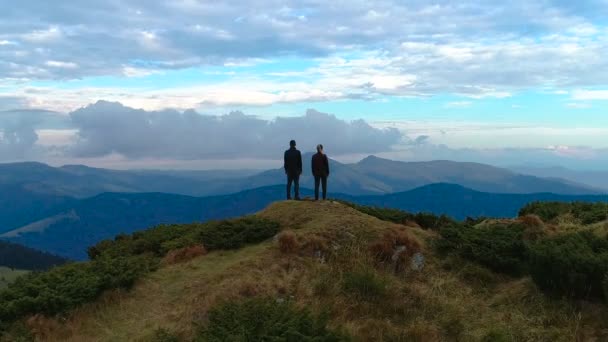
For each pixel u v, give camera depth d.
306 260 13.90
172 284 13.31
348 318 11.02
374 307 11.59
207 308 11.09
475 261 14.12
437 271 13.84
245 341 8.88
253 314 9.95
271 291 12.02
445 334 10.58
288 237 14.53
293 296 11.93
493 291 12.85
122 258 14.71
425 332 10.42
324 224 16.02
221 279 12.88
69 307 11.97
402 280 13.31
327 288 12.31
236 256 14.97
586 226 16.83
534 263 11.97
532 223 16.67
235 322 9.64
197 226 19.81
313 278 12.90
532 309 11.34
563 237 13.71
